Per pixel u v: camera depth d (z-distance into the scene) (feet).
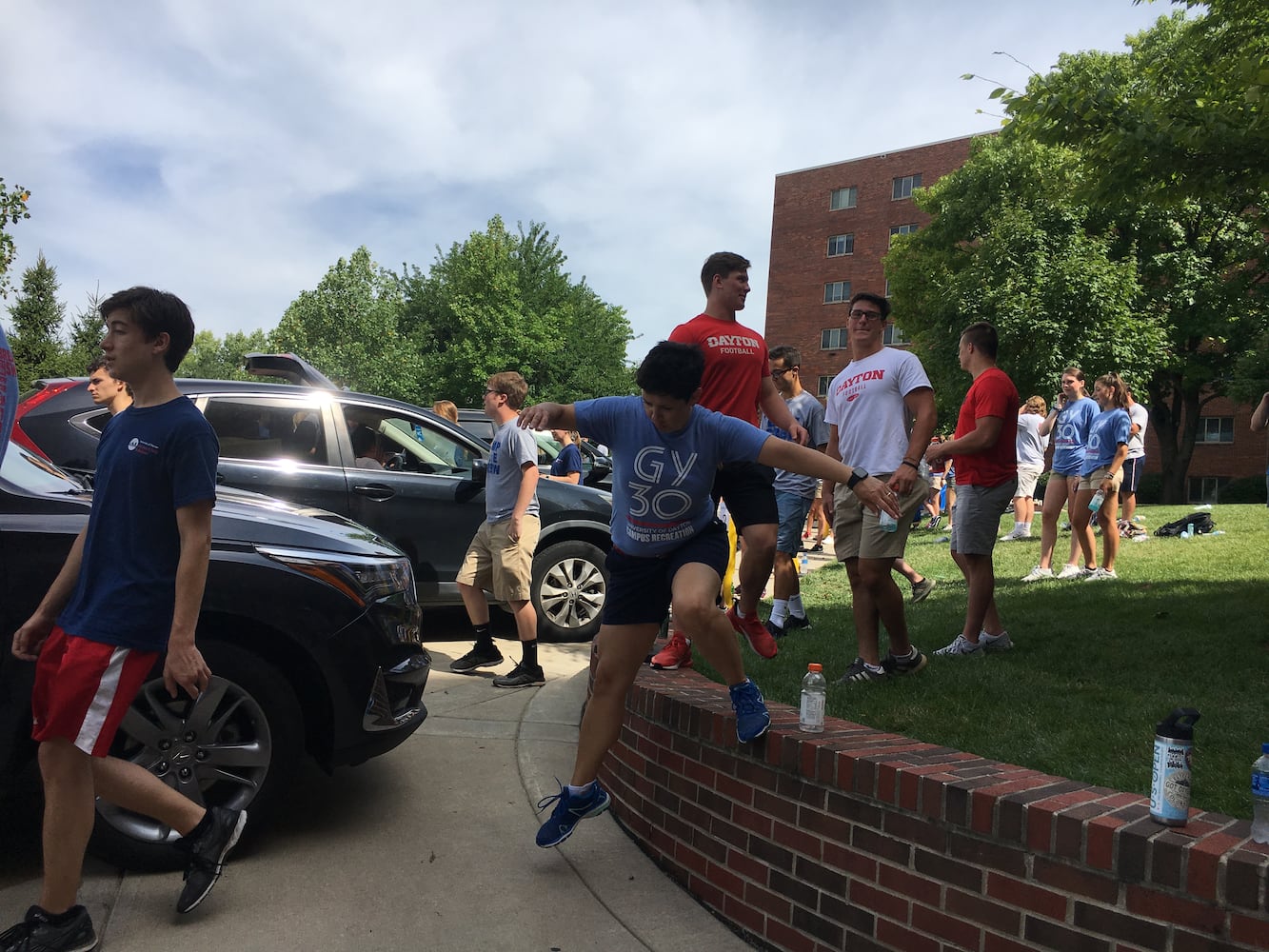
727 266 13.37
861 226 149.48
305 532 11.74
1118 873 7.13
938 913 8.23
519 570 19.25
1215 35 19.13
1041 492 114.73
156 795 9.45
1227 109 16.89
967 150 139.74
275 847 11.52
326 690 11.55
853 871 8.97
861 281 149.18
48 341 136.67
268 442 21.07
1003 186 96.58
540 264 173.99
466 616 27.50
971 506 15.88
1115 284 84.94
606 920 10.23
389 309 174.19
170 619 8.95
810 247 154.40
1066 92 17.75
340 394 22.25
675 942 9.89
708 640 10.01
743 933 10.11
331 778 13.98
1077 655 15.53
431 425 23.20
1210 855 6.70
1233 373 93.91
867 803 8.88
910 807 8.50
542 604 23.80
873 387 14.32
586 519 24.08
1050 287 86.33
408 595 12.78
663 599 10.94
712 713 10.83
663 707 11.82
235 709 11.05
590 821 12.98
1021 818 7.70
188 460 8.88
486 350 160.97
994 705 12.73
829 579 30.53
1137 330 86.99
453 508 22.44
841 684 13.98
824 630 20.06
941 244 105.29
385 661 11.87
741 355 13.32
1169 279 93.76
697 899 10.87
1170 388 108.99
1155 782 7.39
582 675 20.24
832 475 9.98
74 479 12.32
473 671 20.62
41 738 8.59
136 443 8.93
